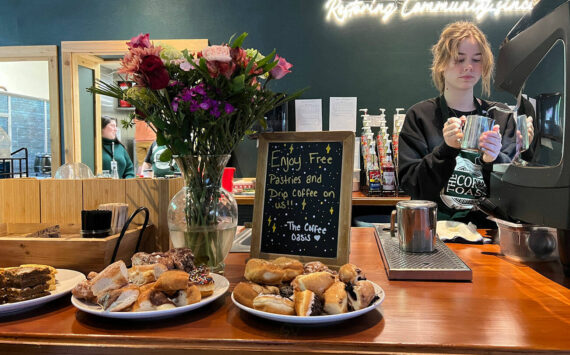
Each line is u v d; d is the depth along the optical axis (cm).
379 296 89
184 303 87
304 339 76
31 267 94
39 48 395
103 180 139
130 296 84
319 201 122
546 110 107
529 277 112
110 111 525
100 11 395
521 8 363
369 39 382
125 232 123
